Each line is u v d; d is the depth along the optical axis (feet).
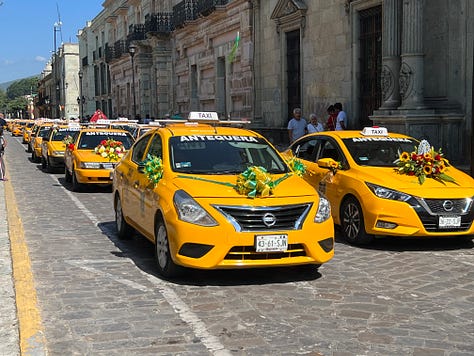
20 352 14.69
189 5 104.22
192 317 17.60
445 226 25.84
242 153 24.98
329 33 60.44
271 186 20.92
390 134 32.73
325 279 21.84
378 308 18.45
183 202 20.47
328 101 61.31
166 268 21.42
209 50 98.22
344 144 30.91
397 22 47.32
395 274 22.65
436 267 23.73
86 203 42.75
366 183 27.30
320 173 31.07
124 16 164.25
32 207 40.50
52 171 67.56
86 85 230.48
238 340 15.75
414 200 25.89
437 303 19.02
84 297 19.61
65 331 16.47
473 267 23.72
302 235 20.35
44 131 85.76
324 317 17.60
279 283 21.26
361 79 56.54
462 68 44.19
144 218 24.22
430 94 46.44
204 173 23.18
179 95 118.73
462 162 44.70
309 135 34.37
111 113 189.47
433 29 45.85
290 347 15.25
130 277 22.12
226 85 90.63
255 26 77.71
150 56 135.74
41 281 21.59
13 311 17.89
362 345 15.40
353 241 27.96
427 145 28.89
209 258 19.75
